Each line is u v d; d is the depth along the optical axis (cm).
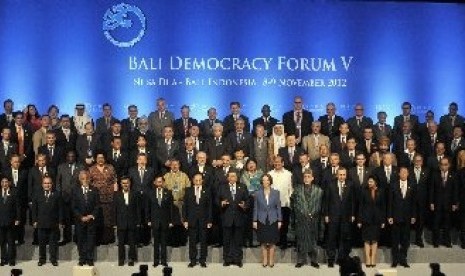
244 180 1215
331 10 1505
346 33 1507
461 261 1216
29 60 1474
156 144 1293
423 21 1513
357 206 1188
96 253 1200
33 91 1477
